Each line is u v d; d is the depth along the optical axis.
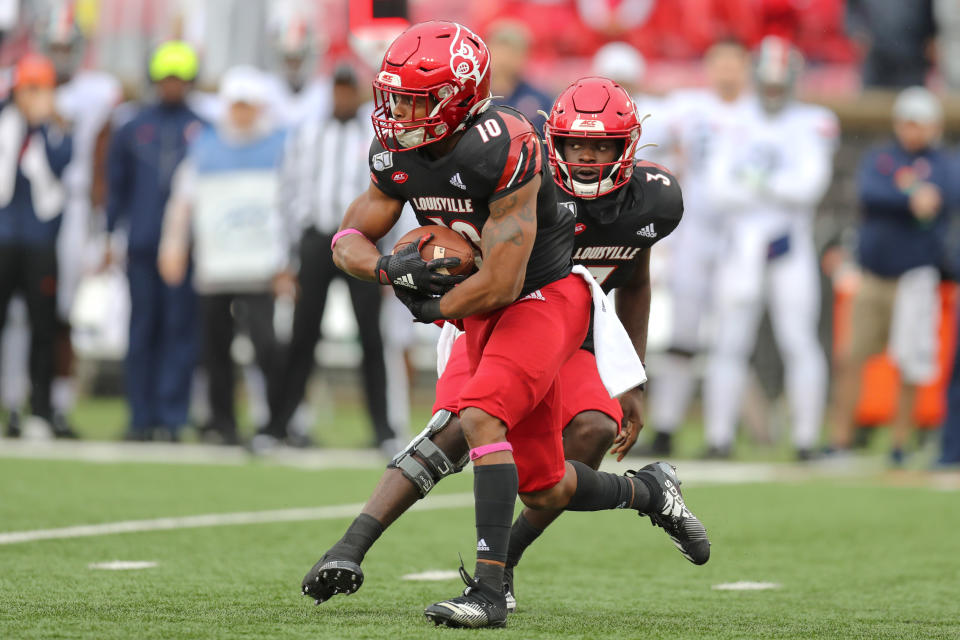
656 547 19.19
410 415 40.91
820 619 13.56
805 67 48.28
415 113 12.44
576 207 14.41
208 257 30.62
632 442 15.16
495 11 48.44
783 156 30.39
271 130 31.05
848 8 46.22
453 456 13.16
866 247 31.28
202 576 15.46
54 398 33.00
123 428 35.50
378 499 12.84
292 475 26.62
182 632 11.62
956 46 48.53
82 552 17.11
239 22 44.56
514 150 12.44
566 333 13.15
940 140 42.88
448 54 12.34
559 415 13.38
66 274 33.09
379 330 29.81
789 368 31.09
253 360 33.12
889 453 31.94
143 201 31.45
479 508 12.52
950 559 18.30
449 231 13.00
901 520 22.12
